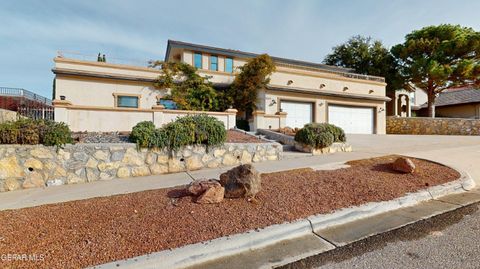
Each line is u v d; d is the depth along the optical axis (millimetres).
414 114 30469
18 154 5484
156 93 15531
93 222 3354
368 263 2623
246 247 2938
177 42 18656
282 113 13805
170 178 6180
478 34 17734
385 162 6938
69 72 13445
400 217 3773
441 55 19328
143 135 6621
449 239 3086
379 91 20078
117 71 14711
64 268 2400
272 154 8297
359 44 27188
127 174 6449
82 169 6031
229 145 7746
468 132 17812
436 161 7051
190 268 2574
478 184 5379
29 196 4840
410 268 2521
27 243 2828
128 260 2529
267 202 4008
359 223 3594
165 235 2996
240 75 16500
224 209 3713
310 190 4609
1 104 19875
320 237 3203
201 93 15789
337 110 18344
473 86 19656
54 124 6121
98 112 9945
